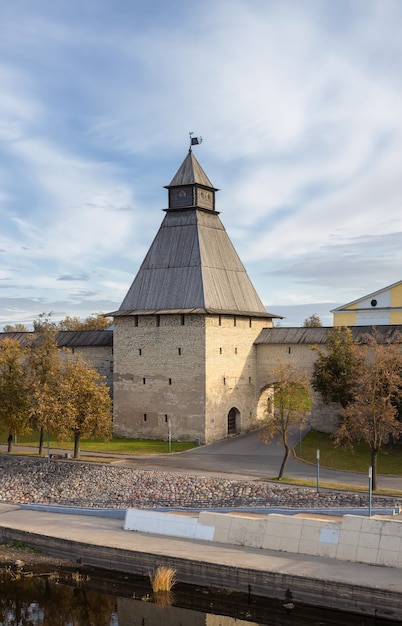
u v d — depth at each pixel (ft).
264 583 102.99
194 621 99.35
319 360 208.23
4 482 180.65
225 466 175.32
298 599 100.27
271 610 100.42
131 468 172.04
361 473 166.81
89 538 123.75
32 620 100.63
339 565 105.29
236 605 102.53
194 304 216.74
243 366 230.48
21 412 200.23
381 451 189.67
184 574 110.11
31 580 114.32
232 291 229.86
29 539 129.29
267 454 191.72
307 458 185.16
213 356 215.31
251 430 233.14
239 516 121.29
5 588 111.45
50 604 105.60
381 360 160.66
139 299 226.79
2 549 128.88
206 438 210.59
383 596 94.27
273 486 150.10
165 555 111.96
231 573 105.70
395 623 93.20
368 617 94.99
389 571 102.06
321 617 97.19
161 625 98.43
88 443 215.31
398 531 105.40
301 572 101.86
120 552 116.88
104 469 173.17
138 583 112.06
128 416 225.35
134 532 128.77
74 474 174.60
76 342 248.11
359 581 97.50
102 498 162.40
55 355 203.82
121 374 226.99
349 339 202.80
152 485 161.27
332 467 173.88
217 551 114.11
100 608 104.12
